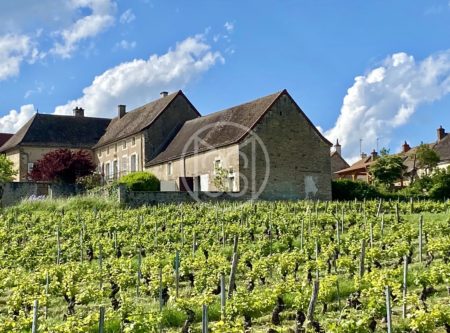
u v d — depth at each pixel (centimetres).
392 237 1777
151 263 1544
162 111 4675
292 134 3800
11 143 5681
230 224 2348
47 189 3862
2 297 1481
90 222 2586
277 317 1123
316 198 3834
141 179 3762
